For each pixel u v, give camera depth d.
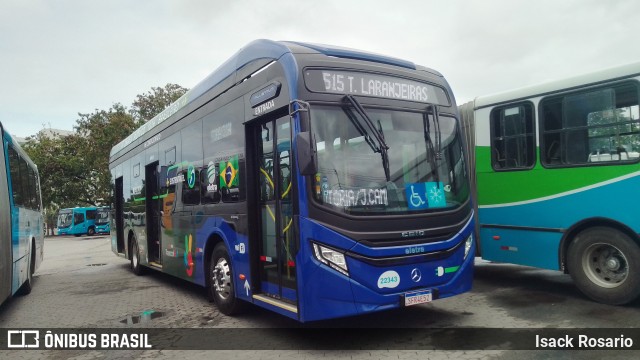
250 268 5.85
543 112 6.82
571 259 6.45
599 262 6.23
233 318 6.59
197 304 7.83
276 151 5.44
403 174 5.19
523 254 7.05
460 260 5.38
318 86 5.01
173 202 8.82
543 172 6.78
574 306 6.13
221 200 6.73
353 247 4.67
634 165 5.77
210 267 7.23
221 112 6.84
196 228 7.68
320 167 4.78
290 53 5.19
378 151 5.09
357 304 4.65
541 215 6.81
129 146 12.42
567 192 6.47
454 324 5.62
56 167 41.12
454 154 5.74
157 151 9.89
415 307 6.52
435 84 5.90
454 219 5.40
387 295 4.79
